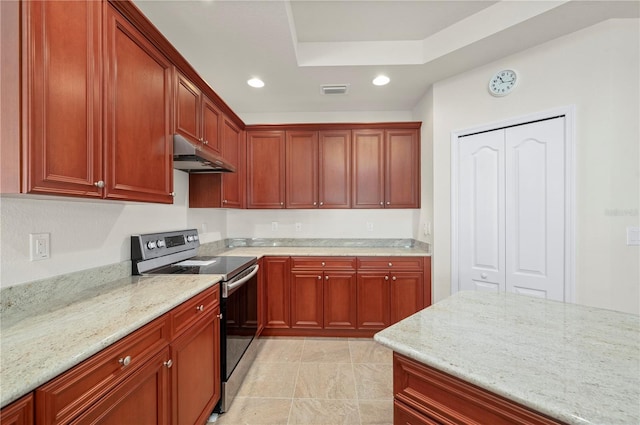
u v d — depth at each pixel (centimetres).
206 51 211
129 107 133
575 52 192
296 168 302
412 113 324
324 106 317
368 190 297
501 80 222
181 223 240
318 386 198
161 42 154
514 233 219
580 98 190
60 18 99
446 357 74
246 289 216
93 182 113
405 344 82
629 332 90
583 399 57
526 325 96
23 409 67
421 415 79
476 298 127
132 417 101
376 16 203
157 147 154
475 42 203
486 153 233
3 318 104
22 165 88
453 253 250
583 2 166
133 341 101
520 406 61
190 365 139
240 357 201
